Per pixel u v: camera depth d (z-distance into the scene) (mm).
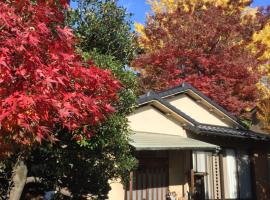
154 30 23656
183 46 21781
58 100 4715
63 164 9078
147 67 22188
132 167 10078
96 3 10492
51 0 5391
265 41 24391
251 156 18062
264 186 19281
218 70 21172
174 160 15086
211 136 16297
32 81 4477
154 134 14703
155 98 14727
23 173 7250
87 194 9969
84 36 10117
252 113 24641
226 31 22297
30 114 4328
